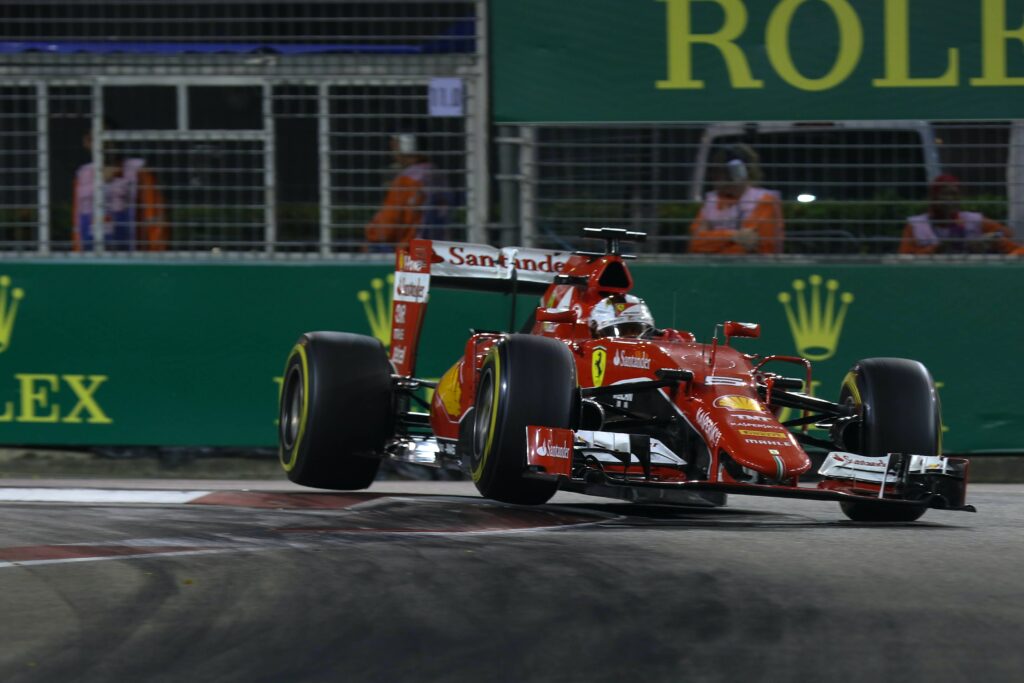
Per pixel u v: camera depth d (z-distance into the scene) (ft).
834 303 111.45
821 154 111.24
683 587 53.11
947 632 46.06
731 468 71.82
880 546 63.36
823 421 89.30
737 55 110.11
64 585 53.47
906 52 109.91
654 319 111.24
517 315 111.14
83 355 111.65
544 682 40.45
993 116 110.01
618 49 110.01
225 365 111.55
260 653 43.70
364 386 87.56
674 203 111.45
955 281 111.24
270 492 90.74
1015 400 111.24
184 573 55.72
